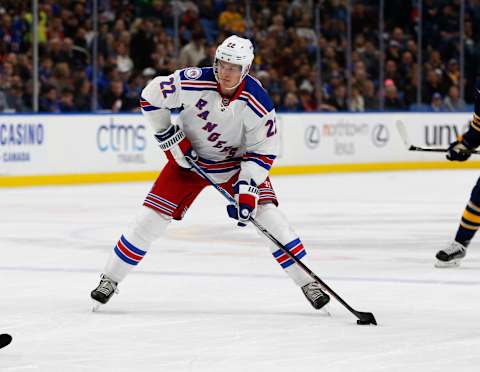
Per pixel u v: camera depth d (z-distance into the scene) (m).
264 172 13.83
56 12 40.69
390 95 49.28
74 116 39.28
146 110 13.92
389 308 14.62
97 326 13.21
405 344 12.02
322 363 10.98
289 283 16.98
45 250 21.41
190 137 14.14
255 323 13.45
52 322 13.48
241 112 13.60
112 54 42.09
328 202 32.38
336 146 46.53
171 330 12.95
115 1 42.66
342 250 21.39
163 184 14.32
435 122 49.69
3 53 39.28
